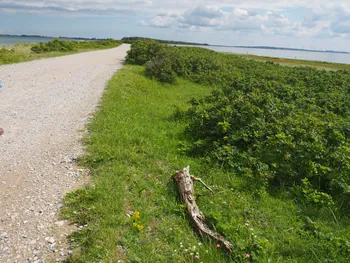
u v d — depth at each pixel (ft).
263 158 20.16
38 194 15.61
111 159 19.47
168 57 63.72
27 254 11.59
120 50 119.24
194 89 54.54
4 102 32.35
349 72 74.90
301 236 14.12
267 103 27.61
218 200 16.26
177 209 14.70
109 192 15.48
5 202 14.85
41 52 86.99
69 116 28.45
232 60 88.84
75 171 18.06
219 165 20.24
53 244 12.12
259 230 14.23
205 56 76.38
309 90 43.86
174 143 24.09
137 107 33.50
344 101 38.68
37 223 13.35
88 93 37.83
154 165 19.49
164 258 11.65
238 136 22.36
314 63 133.80
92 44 132.98
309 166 18.72
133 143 22.49
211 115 26.09
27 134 23.79
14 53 72.28
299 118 25.11
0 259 11.29
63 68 58.08
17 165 18.69
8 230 12.89
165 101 41.37
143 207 14.61
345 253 12.72
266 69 78.07
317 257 12.42
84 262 11.16
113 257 11.45
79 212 13.97
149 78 55.26
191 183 16.39
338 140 21.54
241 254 12.03
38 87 40.50
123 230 12.93
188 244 12.57
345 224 15.60
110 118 27.63
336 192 18.07
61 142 22.33
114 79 46.78
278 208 16.28
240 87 39.99
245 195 17.30
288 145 19.97
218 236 12.94
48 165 18.76
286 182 18.88
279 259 12.31
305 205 16.98
